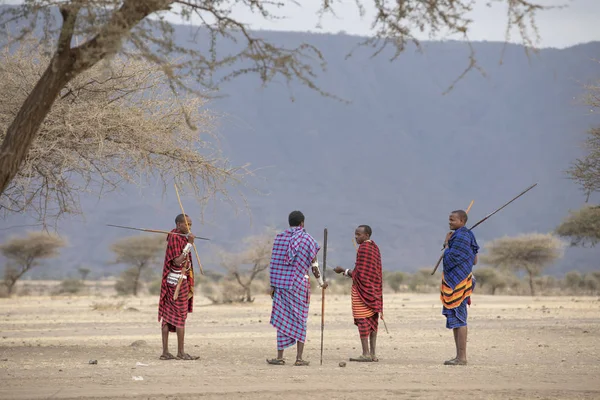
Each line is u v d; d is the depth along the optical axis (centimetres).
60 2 2959
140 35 2889
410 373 3947
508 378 3738
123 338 7175
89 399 3108
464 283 4428
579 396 3200
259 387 3422
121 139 4988
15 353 5050
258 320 10238
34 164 4862
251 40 3034
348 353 5319
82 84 4950
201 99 5022
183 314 4669
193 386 3459
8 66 4741
